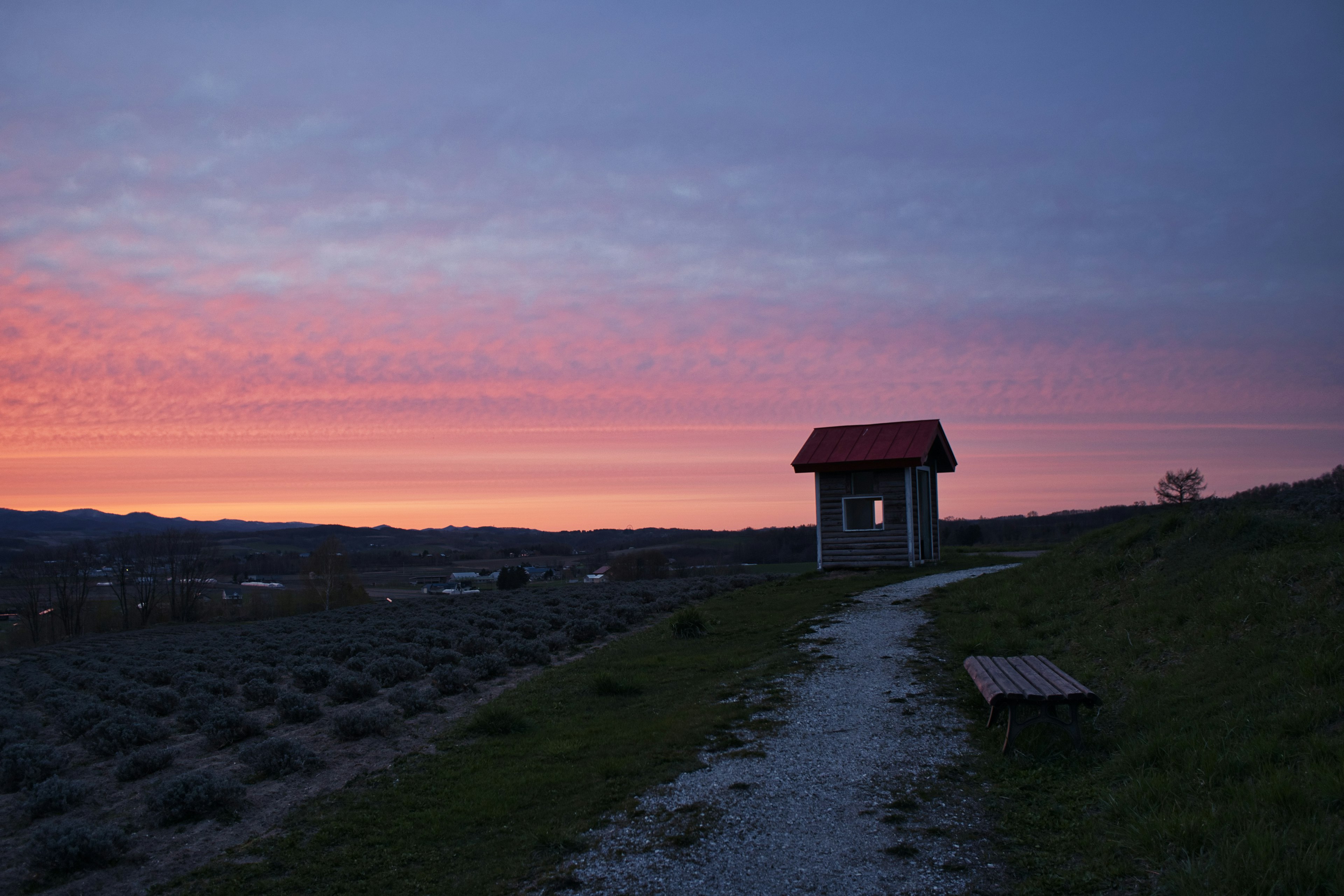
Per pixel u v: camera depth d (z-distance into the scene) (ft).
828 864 18.25
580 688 41.70
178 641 98.32
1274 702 20.85
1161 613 32.53
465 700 42.65
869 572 80.69
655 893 17.79
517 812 24.73
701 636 53.83
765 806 22.17
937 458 92.63
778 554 231.30
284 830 25.62
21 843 26.55
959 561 85.56
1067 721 25.52
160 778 32.86
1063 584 46.01
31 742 40.47
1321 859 13.60
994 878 16.87
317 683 49.52
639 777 26.14
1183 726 21.72
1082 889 15.76
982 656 35.01
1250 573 30.86
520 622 68.03
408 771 30.37
